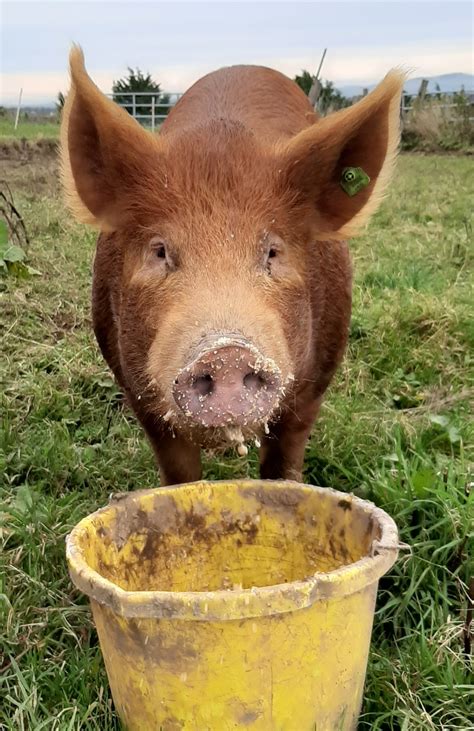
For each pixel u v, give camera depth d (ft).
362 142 3.06
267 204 2.89
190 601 2.08
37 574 3.24
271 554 2.90
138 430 4.71
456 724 2.58
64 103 2.97
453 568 3.25
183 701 2.22
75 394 5.06
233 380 2.31
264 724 2.24
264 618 2.12
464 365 5.53
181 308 2.60
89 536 2.54
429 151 21.68
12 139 18.69
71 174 3.04
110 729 2.52
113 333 3.63
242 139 3.01
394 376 5.31
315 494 2.79
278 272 2.87
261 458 3.83
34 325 6.12
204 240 2.77
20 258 7.04
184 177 2.90
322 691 2.29
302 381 3.34
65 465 4.22
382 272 7.41
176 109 4.33
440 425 4.48
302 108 4.60
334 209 3.14
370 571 2.25
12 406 4.88
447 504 3.40
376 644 2.99
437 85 27.76
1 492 3.92
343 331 3.74
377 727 2.54
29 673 2.72
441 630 2.89
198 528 2.87
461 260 8.27
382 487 3.66
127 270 3.03
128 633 2.21
